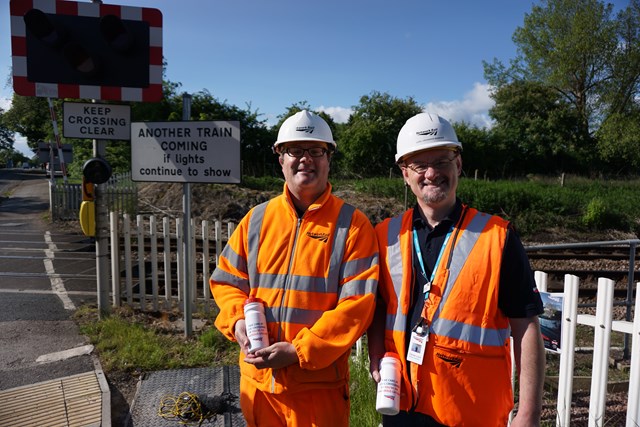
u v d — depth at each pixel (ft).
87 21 17.24
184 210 17.76
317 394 7.86
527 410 6.58
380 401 7.03
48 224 45.62
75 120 17.87
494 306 6.82
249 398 8.27
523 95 120.06
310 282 7.95
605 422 11.98
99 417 12.03
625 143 104.06
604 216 48.47
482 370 6.82
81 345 16.44
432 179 7.41
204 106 85.25
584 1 120.37
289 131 8.38
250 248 8.56
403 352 7.27
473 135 110.83
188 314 17.57
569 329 10.53
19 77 17.19
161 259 28.63
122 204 44.47
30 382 13.93
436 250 7.41
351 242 8.01
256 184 60.44
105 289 19.01
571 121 117.29
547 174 108.78
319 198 8.45
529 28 126.31
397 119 105.29
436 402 6.92
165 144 17.85
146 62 17.79
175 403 12.51
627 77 117.60
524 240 44.50
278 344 7.59
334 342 7.39
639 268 31.14
